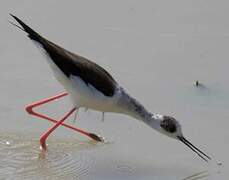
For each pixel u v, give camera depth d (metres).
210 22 16.23
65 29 15.85
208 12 16.70
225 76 14.19
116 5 17.00
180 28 15.97
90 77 12.26
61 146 12.33
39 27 15.86
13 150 12.02
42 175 11.30
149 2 17.19
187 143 12.11
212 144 12.16
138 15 16.53
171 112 13.03
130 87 13.77
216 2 17.22
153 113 12.52
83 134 12.66
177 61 14.69
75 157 11.97
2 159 11.72
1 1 16.94
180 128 12.26
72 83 12.31
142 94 13.57
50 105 13.60
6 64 14.49
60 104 13.65
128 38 15.55
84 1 17.14
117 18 16.38
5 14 16.34
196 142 12.24
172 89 13.77
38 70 14.36
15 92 13.62
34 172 11.38
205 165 11.70
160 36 15.64
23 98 13.44
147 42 15.39
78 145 12.36
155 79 14.07
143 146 12.31
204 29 15.93
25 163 11.66
